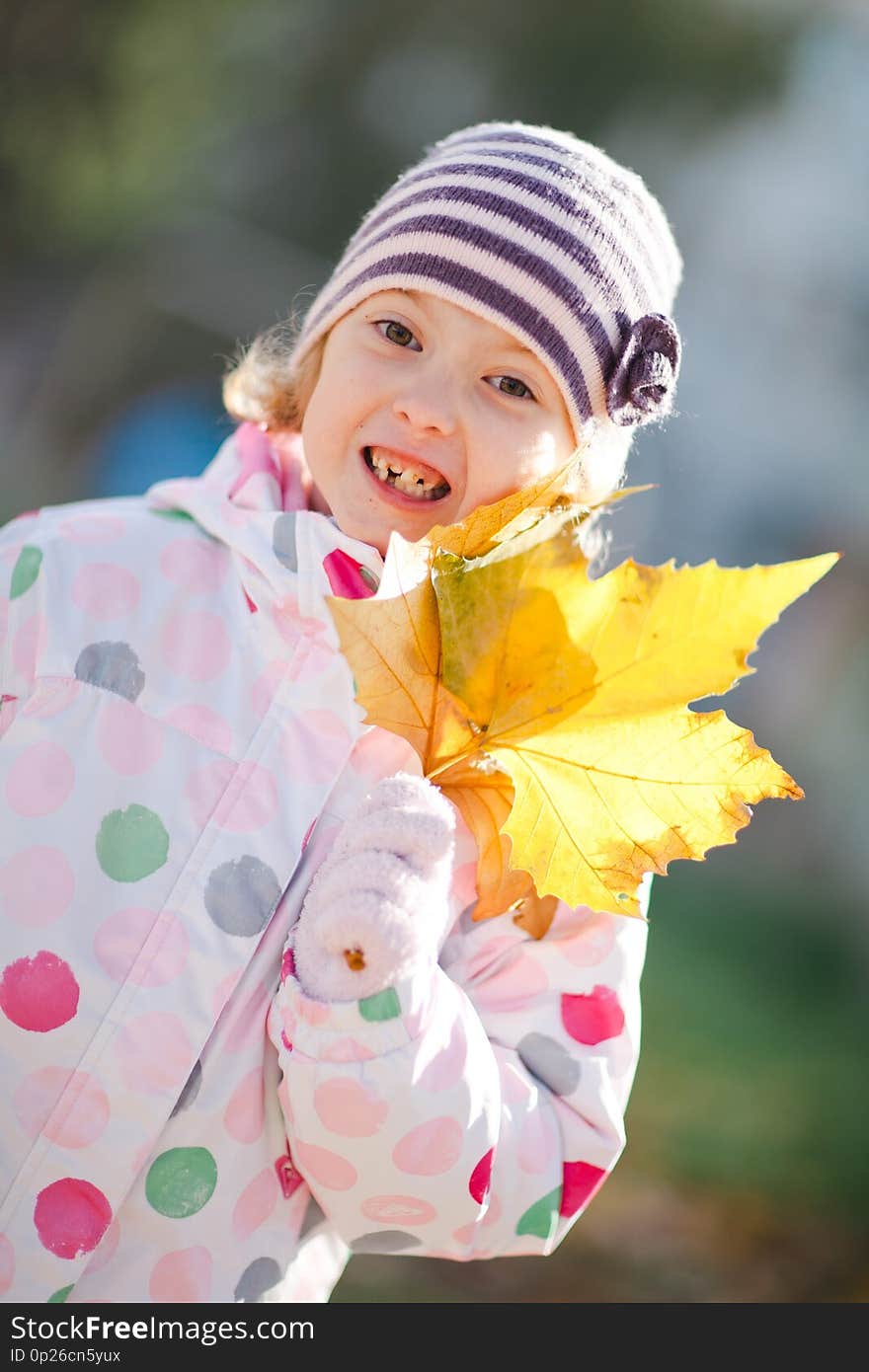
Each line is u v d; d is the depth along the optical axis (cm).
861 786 546
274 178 555
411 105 559
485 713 94
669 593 92
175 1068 94
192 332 561
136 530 104
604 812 94
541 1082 100
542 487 93
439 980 94
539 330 102
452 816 94
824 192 679
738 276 686
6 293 514
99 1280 94
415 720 94
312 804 98
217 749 98
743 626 92
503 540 94
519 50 545
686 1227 221
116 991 94
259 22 482
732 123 587
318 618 100
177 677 100
